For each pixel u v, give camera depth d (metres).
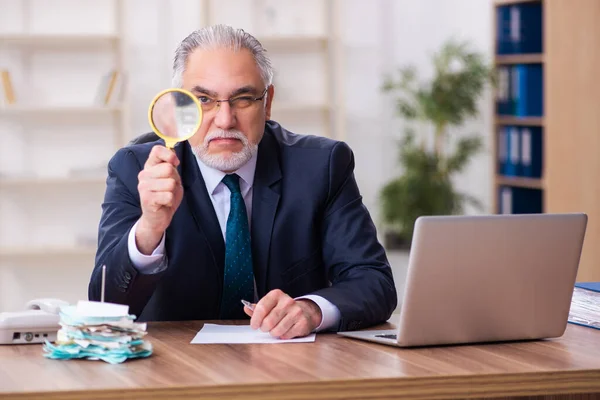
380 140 9.05
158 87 7.82
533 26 7.42
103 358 1.94
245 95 2.47
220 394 1.73
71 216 7.41
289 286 2.63
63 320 2.01
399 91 9.02
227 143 2.47
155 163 2.24
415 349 2.07
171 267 2.55
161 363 1.92
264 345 2.12
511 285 2.11
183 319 2.58
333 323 2.30
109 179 2.65
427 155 8.45
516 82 7.43
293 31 8.07
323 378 1.78
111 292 2.33
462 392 1.82
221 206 2.62
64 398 1.70
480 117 8.91
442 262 2.03
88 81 7.32
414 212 8.38
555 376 1.86
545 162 6.65
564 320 2.18
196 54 2.47
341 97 7.96
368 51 9.02
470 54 8.20
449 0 9.12
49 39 7.20
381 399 1.78
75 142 7.35
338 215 2.68
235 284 2.57
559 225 2.12
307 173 2.68
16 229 7.34
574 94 6.44
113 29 7.29
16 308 7.34
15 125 7.27
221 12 7.96
